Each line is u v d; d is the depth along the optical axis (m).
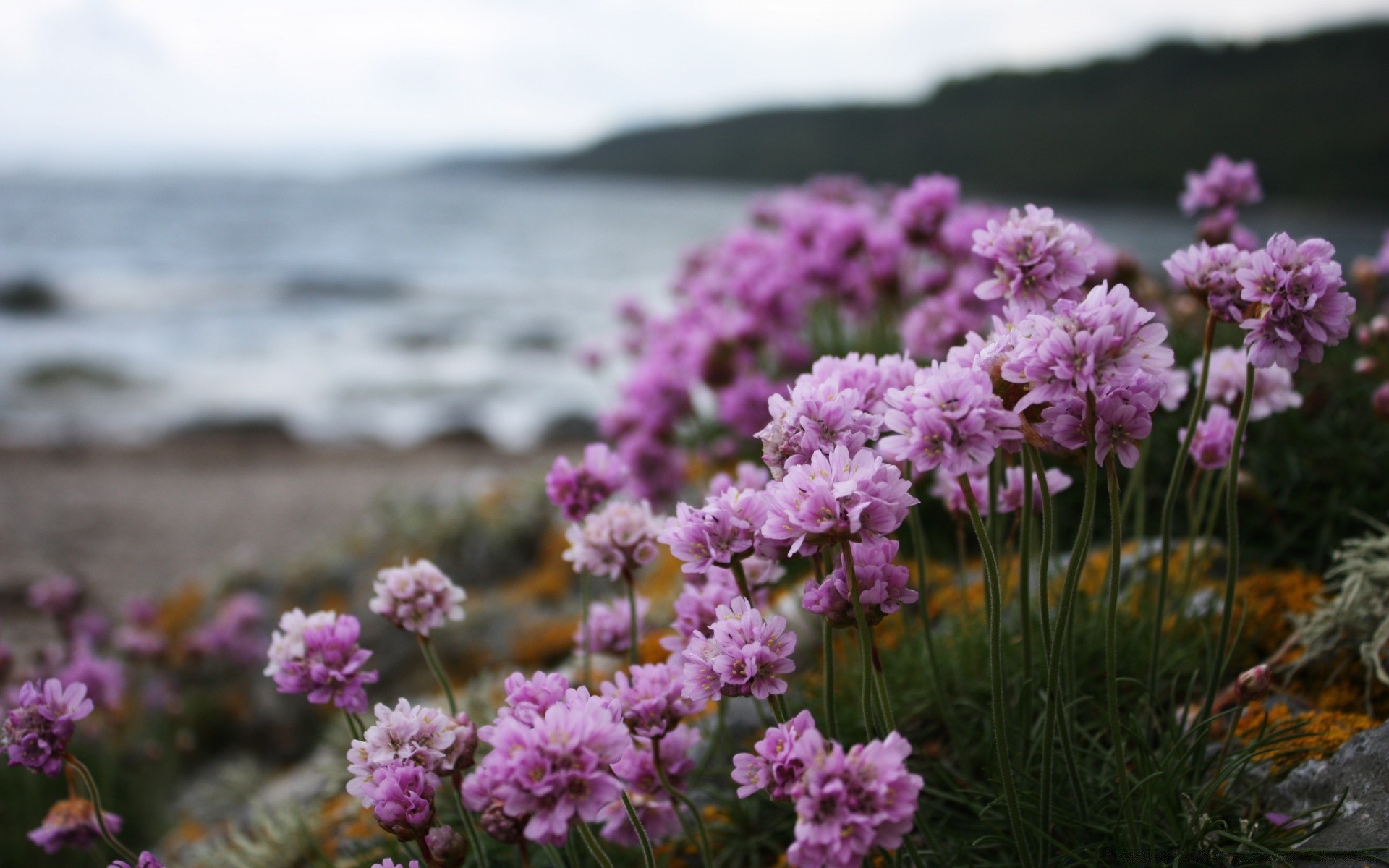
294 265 54.38
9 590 8.95
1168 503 2.13
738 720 2.89
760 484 2.37
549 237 87.44
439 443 17.33
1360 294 4.68
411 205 146.50
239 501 13.00
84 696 2.25
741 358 4.86
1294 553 3.19
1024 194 110.62
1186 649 2.67
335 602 6.80
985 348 1.70
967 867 2.06
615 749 1.45
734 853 2.56
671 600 4.23
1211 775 2.25
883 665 2.82
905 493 1.55
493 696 3.71
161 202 126.69
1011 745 2.28
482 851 2.19
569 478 2.46
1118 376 1.53
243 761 5.42
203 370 24.62
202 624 7.19
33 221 80.81
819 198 6.26
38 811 4.23
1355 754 2.06
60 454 15.98
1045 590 1.71
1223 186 3.39
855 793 1.39
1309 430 3.42
